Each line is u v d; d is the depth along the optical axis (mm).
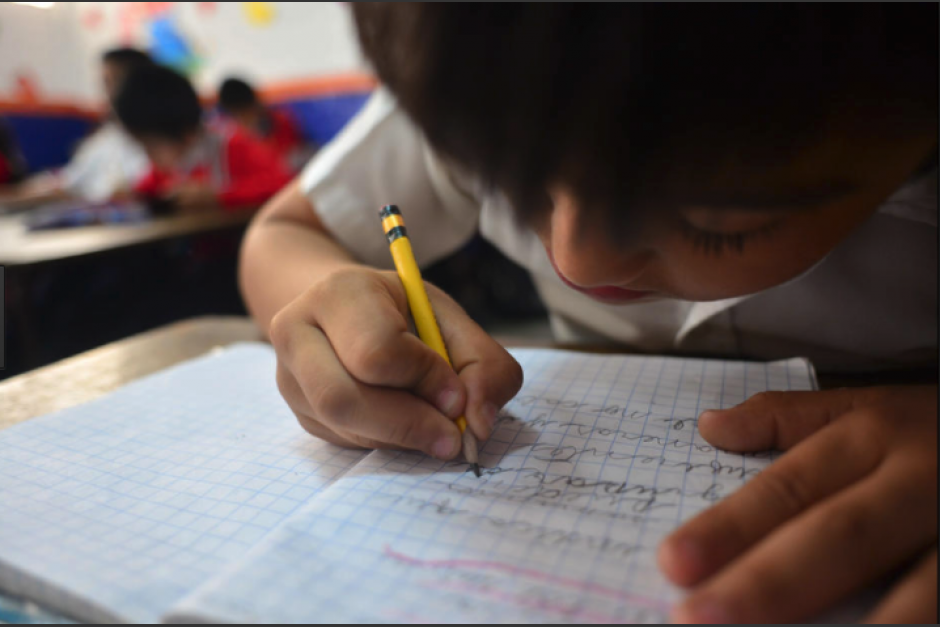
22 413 468
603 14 170
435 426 317
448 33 185
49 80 3521
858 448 252
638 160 181
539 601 220
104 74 2303
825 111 191
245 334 641
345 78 2912
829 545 208
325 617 214
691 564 220
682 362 451
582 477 303
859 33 187
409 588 229
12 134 3207
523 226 253
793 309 496
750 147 183
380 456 335
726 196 199
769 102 179
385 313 341
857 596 215
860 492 228
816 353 528
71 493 322
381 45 227
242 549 271
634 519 267
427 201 624
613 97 172
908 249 463
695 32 169
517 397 406
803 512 236
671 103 174
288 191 685
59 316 1831
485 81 183
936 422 257
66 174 2826
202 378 483
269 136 2752
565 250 241
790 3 175
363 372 318
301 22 2912
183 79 2221
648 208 198
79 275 1924
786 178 202
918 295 473
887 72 200
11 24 3342
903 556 213
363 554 249
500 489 296
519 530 262
